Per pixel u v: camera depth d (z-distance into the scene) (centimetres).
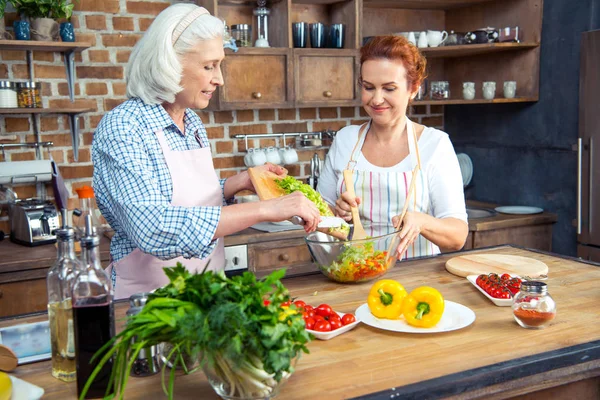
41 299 274
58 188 307
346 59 356
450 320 155
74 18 323
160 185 185
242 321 102
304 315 150
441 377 123
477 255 215
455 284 188
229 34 330
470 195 423
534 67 365
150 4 339
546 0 357
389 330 150
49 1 295
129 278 196
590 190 331
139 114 183
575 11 339
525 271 192
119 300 176
